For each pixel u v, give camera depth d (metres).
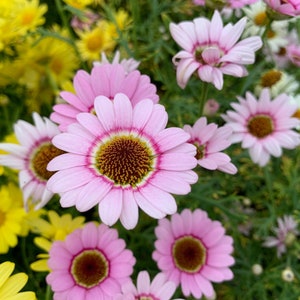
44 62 0.35
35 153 0.27
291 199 0.36
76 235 0.26
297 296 0.32
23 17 0.33
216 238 0.28
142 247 0.32
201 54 0.25
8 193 0.30
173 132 0.20
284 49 0.38
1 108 0.36
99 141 0.21
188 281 0.27
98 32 0.37
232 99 0.35
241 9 0.39
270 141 0.30
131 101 0.23
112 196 0.19
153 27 0.36
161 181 0.19
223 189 0.36
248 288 0.33
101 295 0.25
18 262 0.32
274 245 0.34
